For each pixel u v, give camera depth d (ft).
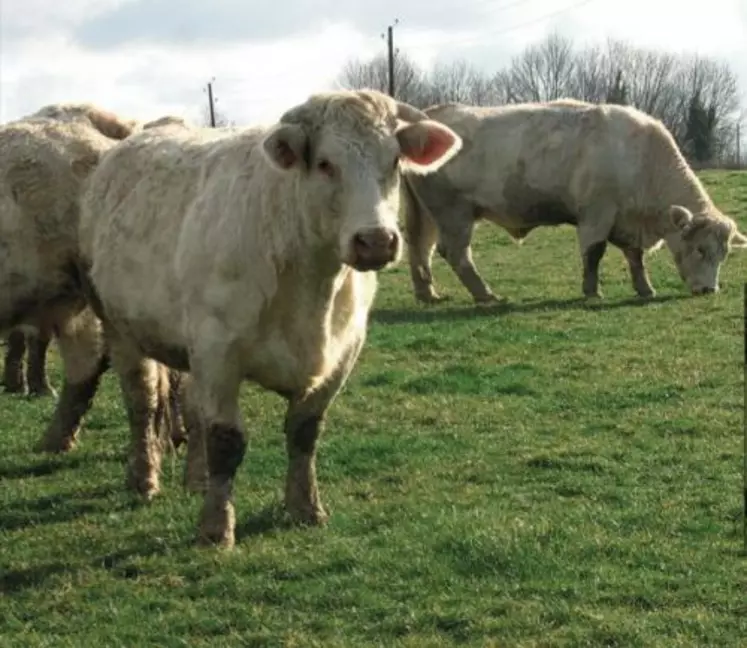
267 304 21.21
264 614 19.76
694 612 19.54
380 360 33.81
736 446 26.13
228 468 21.80
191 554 21.43
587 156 43.45
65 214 24.49
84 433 28.14
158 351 22.90
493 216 44.98
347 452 26.30
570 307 41.52
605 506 23.27
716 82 211.00
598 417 28.32
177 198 22.44
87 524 22.99
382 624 19.39
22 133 24.82
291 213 20.84
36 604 20.24
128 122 26.16
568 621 19.36
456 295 46.78
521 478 24.79
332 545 21.63
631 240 44.24
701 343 34.35
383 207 20.20
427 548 21.44
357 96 20.66
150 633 19.42
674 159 43.93
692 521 22.50
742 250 54.85
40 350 31.96
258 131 22.07
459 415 28.68
